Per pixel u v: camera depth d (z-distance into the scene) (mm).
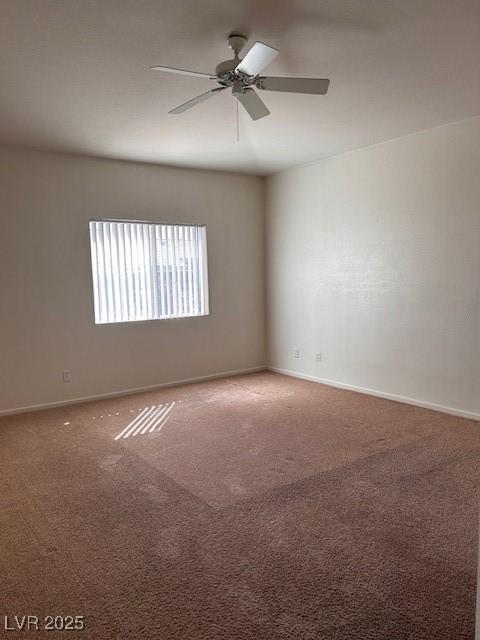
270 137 4211
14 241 4328
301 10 2174
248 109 2820
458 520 2428
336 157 4969
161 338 5281
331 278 5188
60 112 3400
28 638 1692
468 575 1995
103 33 2324
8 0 2018
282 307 5898
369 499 2660
